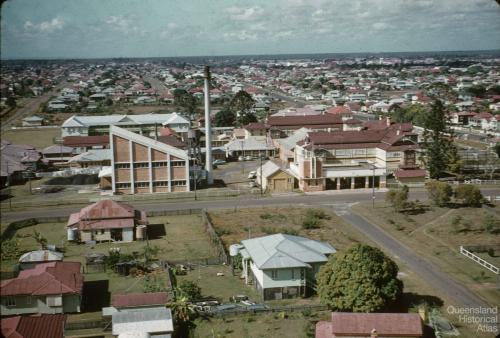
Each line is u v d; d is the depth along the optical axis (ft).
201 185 308.19
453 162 315.37
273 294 150.71
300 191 291.17
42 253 170.60
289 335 127.24
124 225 210.59
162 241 209.67
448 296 149.07
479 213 239.91
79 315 143.74
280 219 237.04
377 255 134.41
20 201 275.39
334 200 270.46
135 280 168.04
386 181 298.97
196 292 151.94
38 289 142.82
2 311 141.08
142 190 290.56
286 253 154.81
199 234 217.97
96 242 209.15
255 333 128.88
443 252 188.55
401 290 136.36
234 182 316.40
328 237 208.64
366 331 113.91
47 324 118.42
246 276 166.20
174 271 173.37
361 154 323.16
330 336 115.96
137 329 123.75
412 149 310.45
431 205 255.29
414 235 209.77
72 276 151.02
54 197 283.38
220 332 130.21
